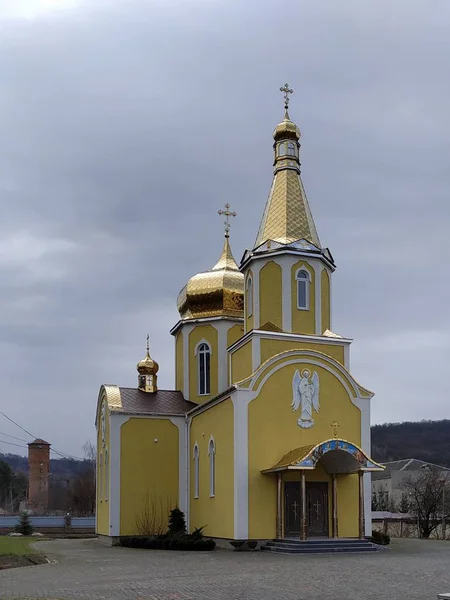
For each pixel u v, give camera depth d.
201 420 41.12
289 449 35.06
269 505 34.22
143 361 49.69
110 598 18.03
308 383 36.09
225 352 47.31
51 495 132.50
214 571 24.06
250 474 34.22
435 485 68.19
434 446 150.75
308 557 29.50
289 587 19.62
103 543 43.53
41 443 94.00
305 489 34.28
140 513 42.62
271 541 33.84
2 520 60.12
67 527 58.81
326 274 39.66
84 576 23.17
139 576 22.91
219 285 48.38
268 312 38.00
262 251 38.66
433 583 20.03
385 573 22.61
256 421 34.75
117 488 42.53
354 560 27.56
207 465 39.34
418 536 58.16
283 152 41.62
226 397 36.44
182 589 19.53
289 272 38.19
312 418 35.84
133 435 43.56
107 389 45.75
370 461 33.72
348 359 37.84
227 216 52.03
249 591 18.97
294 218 39.81
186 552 33.88
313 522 34.97
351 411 36.75
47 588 20.16
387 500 100.19
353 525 35.53
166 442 43.97
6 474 121.31
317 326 38.19
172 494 43.38
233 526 34.16
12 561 28.16
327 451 33.19
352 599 17.38
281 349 36.62
